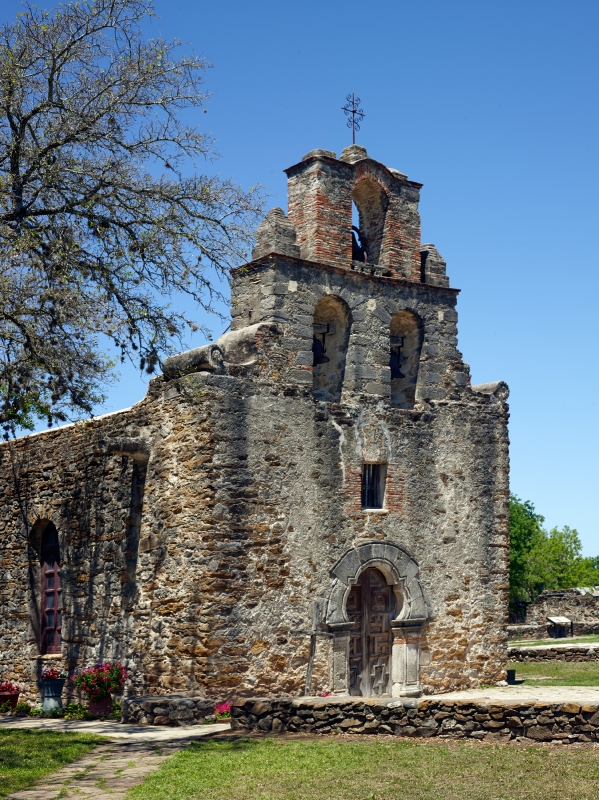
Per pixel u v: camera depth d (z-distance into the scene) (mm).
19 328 14875
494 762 10664
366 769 10719
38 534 21469
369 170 19812
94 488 19562
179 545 17047
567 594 35812
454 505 19891
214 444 16812
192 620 16578
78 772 11336
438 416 19938
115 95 14844
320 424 18219
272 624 17031
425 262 20469
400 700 12773
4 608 21906
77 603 19625
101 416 19578
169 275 14898
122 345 14812
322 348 19453
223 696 16281
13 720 18234
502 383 21094
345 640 17875
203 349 17031
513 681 20844
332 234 19016
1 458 22641
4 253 14344
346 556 18094
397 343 20438
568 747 11164
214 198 15328
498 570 20391
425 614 19031
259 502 17203
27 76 14438
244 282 18672
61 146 14734
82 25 14672
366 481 19016
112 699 18031
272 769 10906
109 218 14875
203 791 10078
